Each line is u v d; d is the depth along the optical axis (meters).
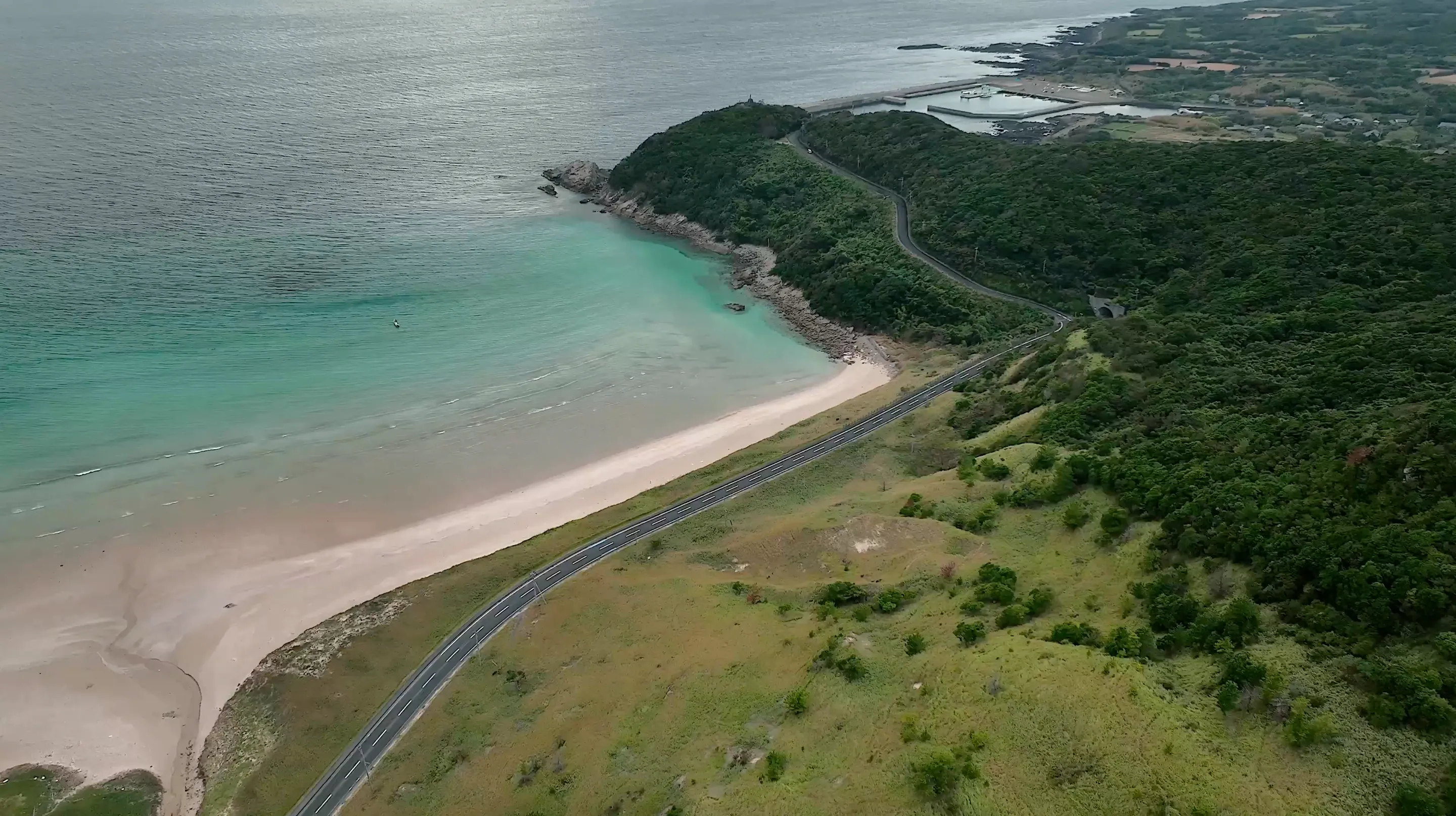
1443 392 69.56
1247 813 41.94
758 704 60.19
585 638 73.62
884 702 55.75
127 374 113.00
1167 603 56.06
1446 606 46.41
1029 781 46.44
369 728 68.00
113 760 67.00
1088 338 106.19
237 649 76.56
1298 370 83.75
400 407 112.50
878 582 72.00
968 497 82.19
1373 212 114.81
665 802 53.97
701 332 137.38
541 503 97.31
